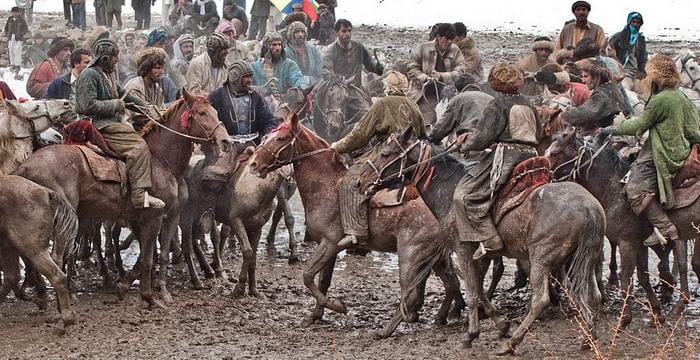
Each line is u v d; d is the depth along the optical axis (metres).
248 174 13.62
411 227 11.93
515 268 15.40
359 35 35.31
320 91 18.75
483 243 11.01
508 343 10.95
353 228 12.16
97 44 12.92
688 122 11.96
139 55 13.93
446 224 11.43
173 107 13.23
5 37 28.47
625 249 12.23
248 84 14.17
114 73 13.34
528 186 10.84
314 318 12.59
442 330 12.20
